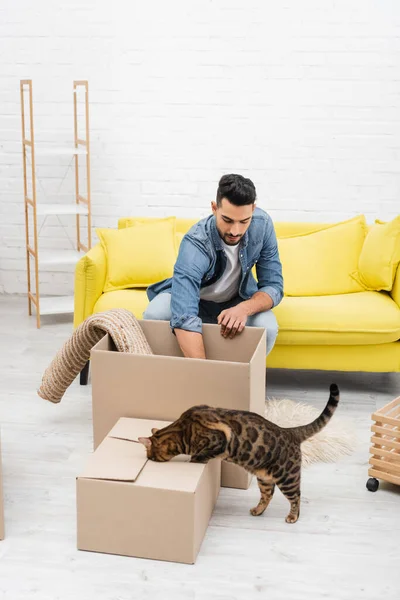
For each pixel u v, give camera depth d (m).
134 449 2.16
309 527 2.21
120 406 2.35
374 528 2.21
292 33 4.22
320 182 4.39
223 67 4.30
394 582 1.96
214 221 2.64
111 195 4.55
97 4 4.30
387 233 3.35
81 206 4.33
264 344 2.49
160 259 3.46
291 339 3.11
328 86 4.27
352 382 3.42
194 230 2.65
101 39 4.34
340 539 2.15
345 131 4.31
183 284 2.58
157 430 2.13
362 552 2.09
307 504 2.33
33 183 4.03
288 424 2.80
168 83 4.36
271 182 4.43
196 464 2.10
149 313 2.87
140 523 2.01
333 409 2.17
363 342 3.11
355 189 4.38
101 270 3.37
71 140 4.50
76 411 3.04
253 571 2.00
